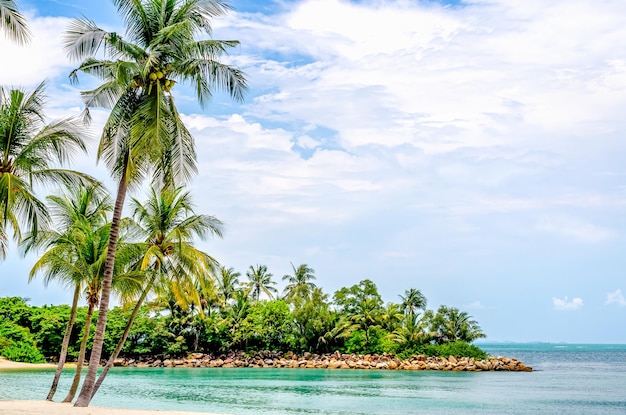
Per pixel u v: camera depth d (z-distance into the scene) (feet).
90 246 79.56
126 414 64.03
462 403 123.75
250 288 288.71
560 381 202.59
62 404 75.05
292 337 272.10
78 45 62.90
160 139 64.39
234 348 274.57
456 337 300.20
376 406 115.14
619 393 154.40
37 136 62.64
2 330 234.79
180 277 85.76
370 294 284.20
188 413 69.31
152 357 256.52
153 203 83.87
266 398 127.34
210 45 66.95
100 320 68.69
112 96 69.15
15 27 50.21
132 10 66.59
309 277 310.04
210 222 86.33
